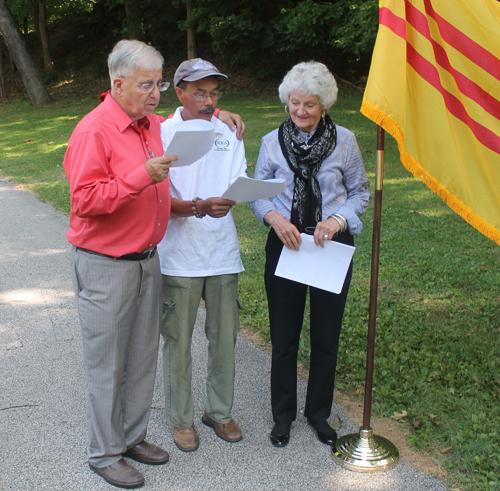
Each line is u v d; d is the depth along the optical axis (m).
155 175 2.27
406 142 2.57
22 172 11.41
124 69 2.31
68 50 29.33
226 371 3.00
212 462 2.85
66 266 6.00
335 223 2.71
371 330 2.76
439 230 6.77
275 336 2.96
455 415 3.18
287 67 23.39
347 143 2.79
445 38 2.55
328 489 2.63
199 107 2.69
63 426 3.15
